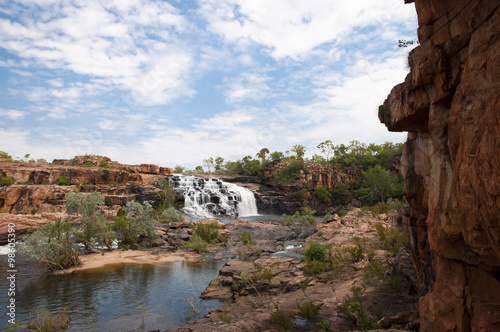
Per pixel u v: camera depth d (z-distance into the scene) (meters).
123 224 27.75
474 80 3.76
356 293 10.61
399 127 6.75
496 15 3.52
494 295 4.15
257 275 15.30
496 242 3.34
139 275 18.92
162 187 59.28
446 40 4.56
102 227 26.20
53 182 52.50
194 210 58.34
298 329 8.41
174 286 16.72
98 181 57.62
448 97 4.70
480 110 3.63
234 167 97.19
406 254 13.98
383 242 19.03
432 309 5.20
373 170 75.38
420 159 6.55
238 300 13.55
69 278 18.23
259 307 11.84
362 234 25.23
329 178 80.19
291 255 24.56
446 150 4.83
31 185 46.66
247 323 9.11
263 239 32.94
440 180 4.89
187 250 27.25
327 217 45.47
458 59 4.39
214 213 59.56
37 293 15.59
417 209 7.77
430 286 7.21
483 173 3.32
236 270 17.27
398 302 9.80
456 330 4.68
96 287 16.55
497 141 3.11
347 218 35.41
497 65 3.42
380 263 13.49
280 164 86.75
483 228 3.54
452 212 4.59
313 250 19.05
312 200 75.38
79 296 15.14
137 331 11.12
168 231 34.03
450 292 4.87
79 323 11.94
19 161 63.09
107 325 11.69
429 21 4.96
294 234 35.62
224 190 68.00
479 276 4.41
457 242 4.62
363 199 74.75
